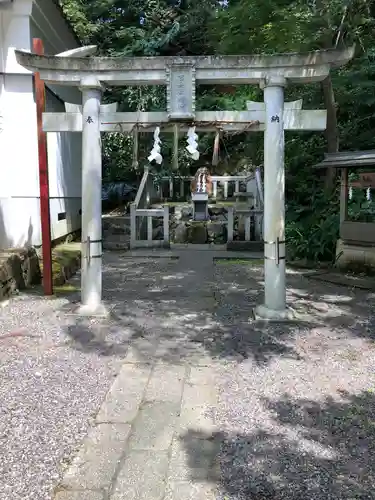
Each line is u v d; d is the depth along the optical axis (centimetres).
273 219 489
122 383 345
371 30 884
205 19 1315
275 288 497
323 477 239
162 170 1331
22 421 288
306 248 830
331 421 292
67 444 266
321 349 413
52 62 479
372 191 834
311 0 825
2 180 680
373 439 273
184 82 479
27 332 454
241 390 334
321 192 966
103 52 1462
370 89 939
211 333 458
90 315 507
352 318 502
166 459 252
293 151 1041
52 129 509
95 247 512
